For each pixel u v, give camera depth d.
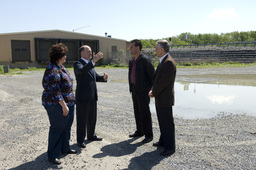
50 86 3.14
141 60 4.33
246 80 13.93
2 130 5.15
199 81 13.66
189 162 3.52
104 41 31.20
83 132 4.06
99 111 6.91
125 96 9.34
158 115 3.84
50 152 3.42
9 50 24.81
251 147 4.06
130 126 5.46
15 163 3.51
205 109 7.04
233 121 5.76
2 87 12.24
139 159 3.65
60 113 3.24
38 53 26.34
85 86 3.98
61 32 27.72
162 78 3.58
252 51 30.44
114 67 28.36
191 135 4.73
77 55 29.03
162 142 4.15
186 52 33.59
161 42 3.64
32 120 5.91
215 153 3.83
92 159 3.60
